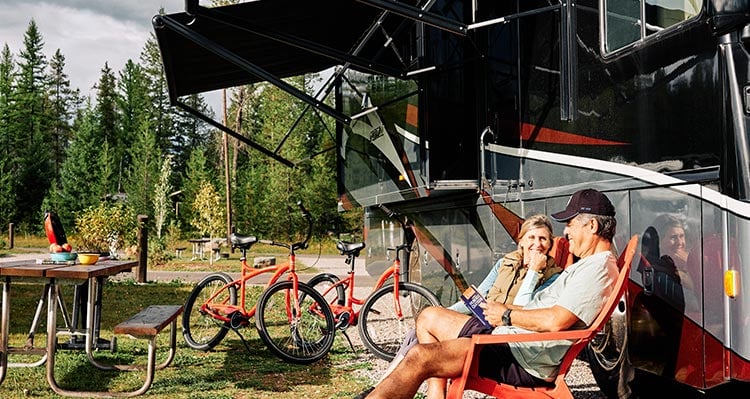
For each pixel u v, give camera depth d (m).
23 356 6.33
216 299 7.18
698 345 3.91
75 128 63.00
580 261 3.86
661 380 4.79
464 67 7.21
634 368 4.71
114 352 6.64
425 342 4.23
